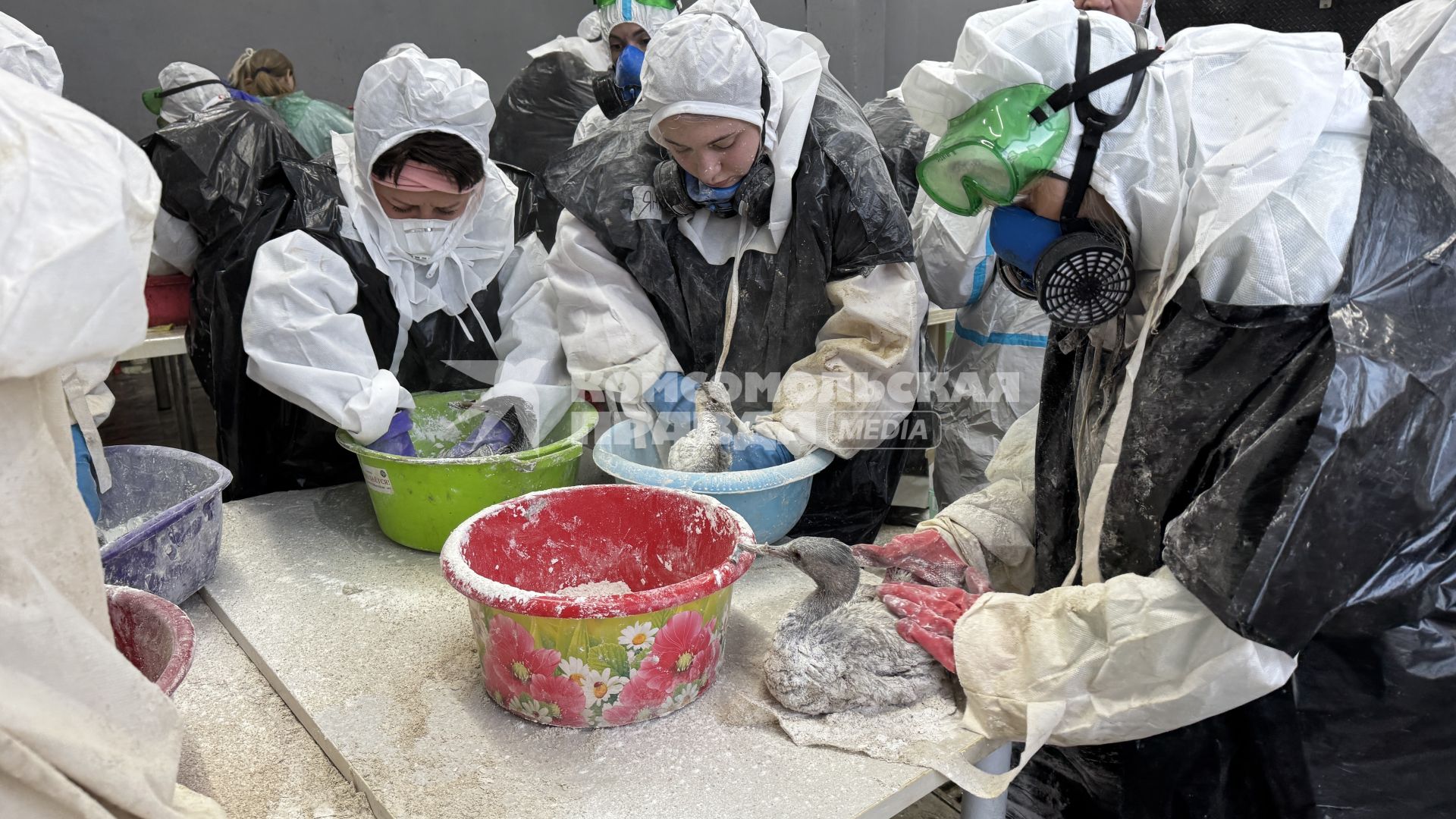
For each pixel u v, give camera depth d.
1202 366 0.89
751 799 0.84
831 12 4.51
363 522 1.56
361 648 1.12
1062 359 1.21
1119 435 0.96
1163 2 2.62
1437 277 0.83
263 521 1.56
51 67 1.33
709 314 1.54
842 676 0.95
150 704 0.61
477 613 0.96
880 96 4.72
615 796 0.85
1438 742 0.91
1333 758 0.93
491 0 5.29
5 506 0.54
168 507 1.35
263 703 1.04
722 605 1.00
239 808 0.87
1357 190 0.84
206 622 1.23
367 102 1.49
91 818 0.54
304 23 4.80
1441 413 0.78
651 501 1.17
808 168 1.37
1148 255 0.97
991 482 1.40
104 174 0.51
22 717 0.52
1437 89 1.32
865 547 1.19
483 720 0.97
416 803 0.84
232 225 1.88
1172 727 0.88
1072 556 1.19
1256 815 1.00
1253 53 0.88
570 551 1.20
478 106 1.56
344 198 1.63
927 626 1.00
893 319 1.36
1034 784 1.34
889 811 0.85
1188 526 0.82
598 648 0.91
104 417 1.48
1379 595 0.82
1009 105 0.92
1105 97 0.90
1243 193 0.83
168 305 2.33
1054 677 0.90
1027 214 1.01
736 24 1.30
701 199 1.42
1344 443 0.75
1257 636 0.77
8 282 0.46
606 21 2.98
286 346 1.44
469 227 1.69
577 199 1.49
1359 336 0.78
